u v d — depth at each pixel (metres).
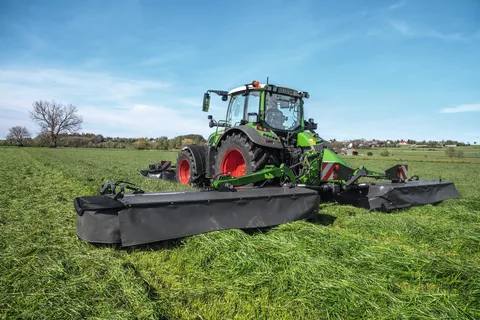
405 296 2.58
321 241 3.74
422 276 2.98
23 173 11.23
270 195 4.27
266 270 2.97
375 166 23.28
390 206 5.83
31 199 6.16
